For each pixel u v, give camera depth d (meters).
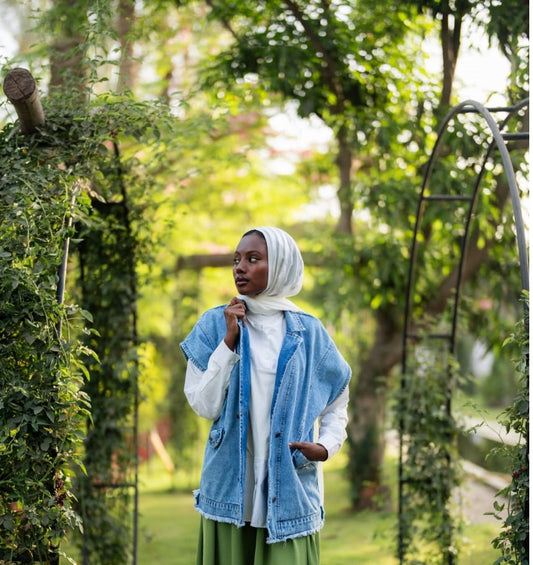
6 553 2.61
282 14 5.13
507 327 5.84
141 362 4.11
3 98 3.34
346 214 6.32
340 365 2.58
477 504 6.50
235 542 2.40
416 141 5.37
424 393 4.37
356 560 5.02
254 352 2.46
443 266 5.77
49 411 2.61
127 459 4.05
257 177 7.25
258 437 2.40
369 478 6.56
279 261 2.47
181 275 8.09
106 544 4.05
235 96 5.45
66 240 2.79
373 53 5.23
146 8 5.16
